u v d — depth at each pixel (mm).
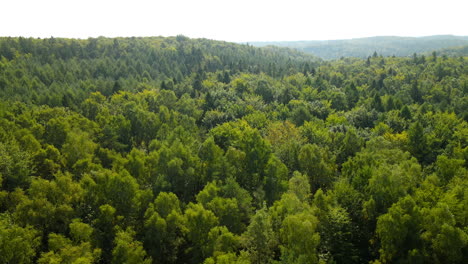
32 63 179875
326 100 148125
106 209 54250
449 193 53812
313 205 54656
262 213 50031
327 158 78938
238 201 61688
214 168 73750
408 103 149000
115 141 97000
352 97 154625
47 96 126812
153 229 52938
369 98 144625
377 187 56656
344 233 50438
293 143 82062
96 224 54781
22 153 68875
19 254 43562
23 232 45812
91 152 82875
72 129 93125
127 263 45375
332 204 54969
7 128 84312
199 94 162500
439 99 154500
